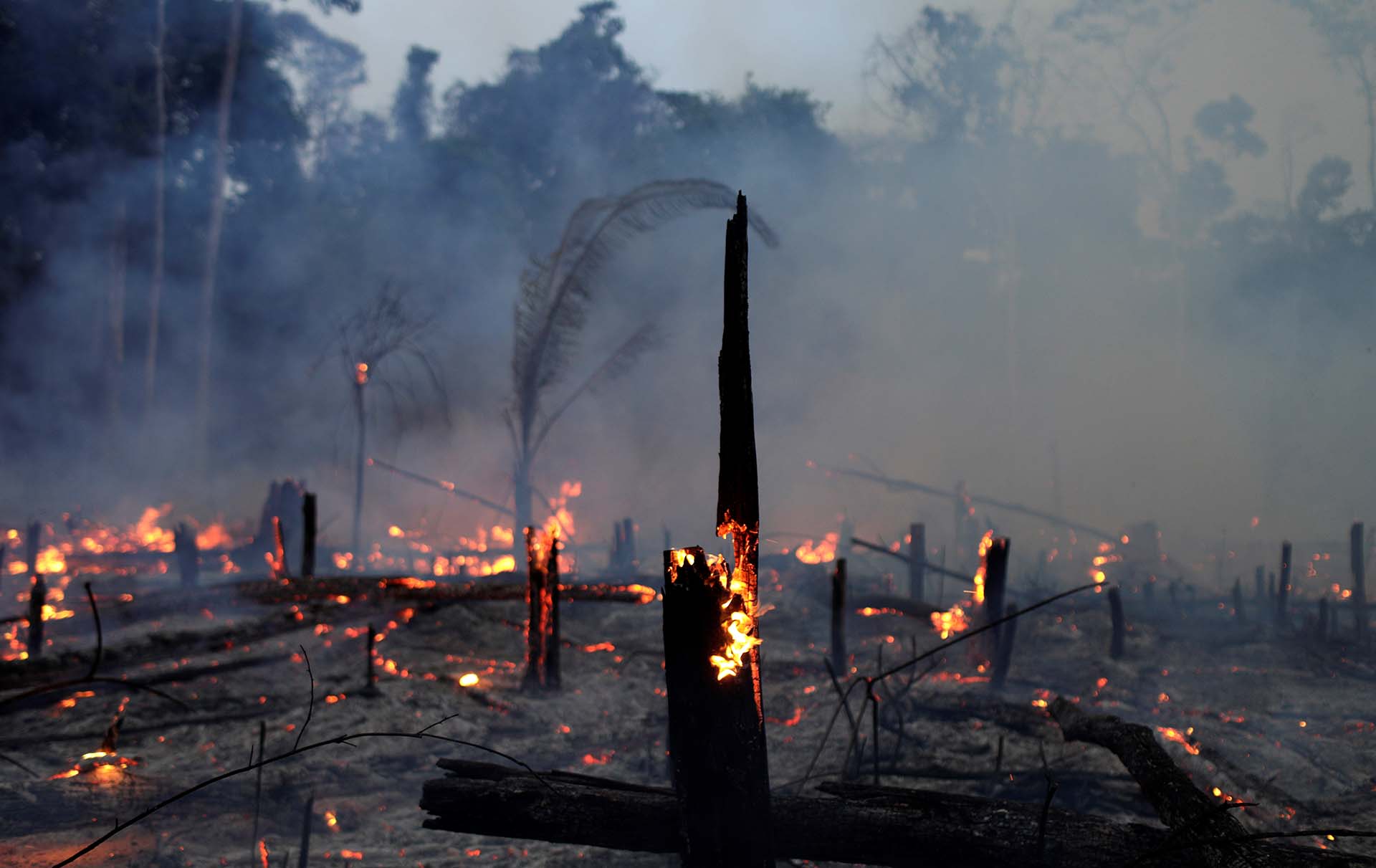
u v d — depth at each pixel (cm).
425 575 1318
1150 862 373
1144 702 752
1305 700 771
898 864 397
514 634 1052
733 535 393
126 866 450
